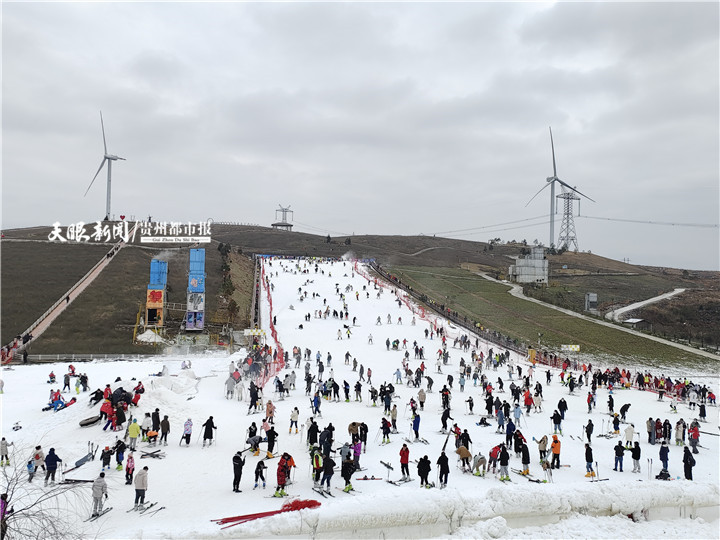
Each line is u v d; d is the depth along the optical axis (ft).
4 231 545.44
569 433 118.52
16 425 110.83
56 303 257.34
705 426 134.31
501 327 304.71
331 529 63.31
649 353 271.28
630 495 75.15
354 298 312.91
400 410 130.62
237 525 63.10
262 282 347.36
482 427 117.29
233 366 156.66
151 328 229.86
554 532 68.69
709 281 608.19
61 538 57.47
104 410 107.45
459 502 68.59
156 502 74.33
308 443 98.73
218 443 101.55
